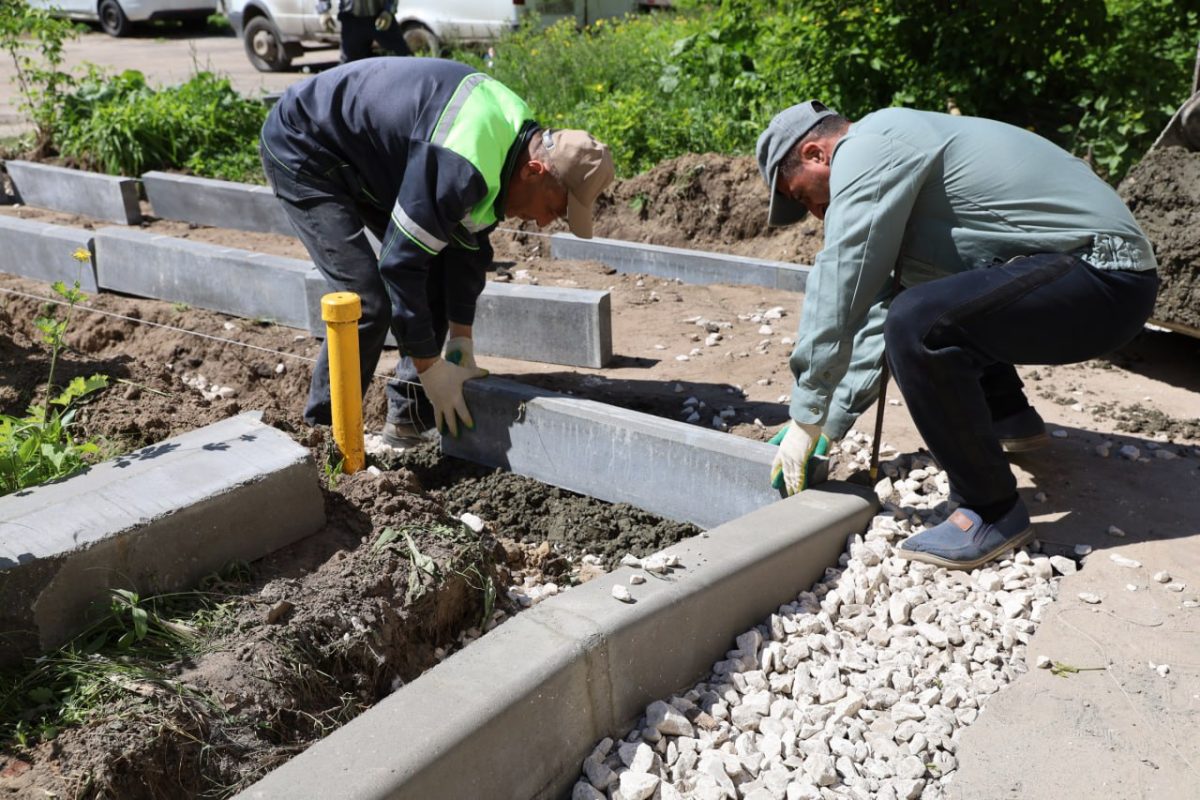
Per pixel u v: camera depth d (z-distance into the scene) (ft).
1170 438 14.21
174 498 9.65
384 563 10.36
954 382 10.52
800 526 11.16
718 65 31.12
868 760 8.86
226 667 8.79
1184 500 12.55
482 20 44.04
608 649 8.86
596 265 23.77
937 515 12.30
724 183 25.61
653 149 29.12
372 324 13.88
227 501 9.91
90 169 32.32
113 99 33.45
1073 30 25.55
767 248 24.59
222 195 27.81
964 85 26.11
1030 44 25.64
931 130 10.69
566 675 8.50
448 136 12.04
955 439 10.85
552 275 23.17
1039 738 8.95
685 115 29.45
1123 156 24.38
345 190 13.58
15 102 42.78
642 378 17.17
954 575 11.27
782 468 12.01
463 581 10.75
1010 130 10.89
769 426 15.17
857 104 27.71
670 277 22.86
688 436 13.20
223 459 10.44
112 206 28.27
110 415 13.55
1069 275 10.43
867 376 12.46
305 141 13.26
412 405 15.62
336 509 11.23
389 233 12.58
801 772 8.68
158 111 32.32
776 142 11.35
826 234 10.82
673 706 9.41
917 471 13.25
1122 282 10.47
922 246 11.19
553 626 8.91
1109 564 11.29
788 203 11.85
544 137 12.42
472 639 10.80
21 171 30.19
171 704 8.21
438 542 10.93
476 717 7.78
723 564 10.21
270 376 18.49
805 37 28.17
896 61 27.45
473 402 15.03
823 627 10.50
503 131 12.25
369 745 7.43
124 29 67.46
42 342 16.94
